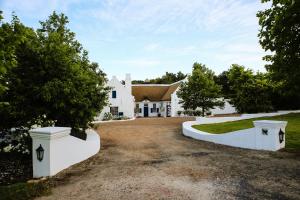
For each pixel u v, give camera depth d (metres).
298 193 7.29
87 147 12.90
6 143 14.40
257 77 33.97
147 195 7.45
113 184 8.52
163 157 12.53
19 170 11.77
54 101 13.38
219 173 9.41
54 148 9.91
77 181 8.98
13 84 12.86
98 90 16.34
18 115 13.08
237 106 35.16
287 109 37.91
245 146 14.40
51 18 16.69
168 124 31.95
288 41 10.66
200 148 14.80
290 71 11.00
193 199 7.06
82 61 16.30
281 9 10.72
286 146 13.64
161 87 58.66
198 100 38.31
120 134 23.11
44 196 7.64
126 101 46.91
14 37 9.19
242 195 7.24
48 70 13.48
